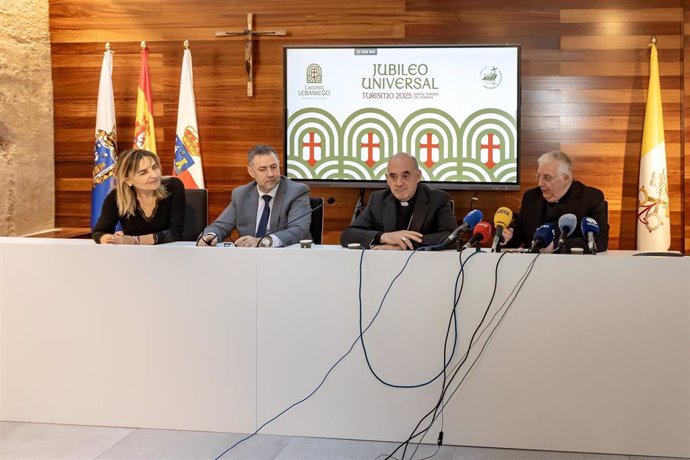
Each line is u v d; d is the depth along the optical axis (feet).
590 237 9.63
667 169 17.35
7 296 10.40
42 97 18.49
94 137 18.88
